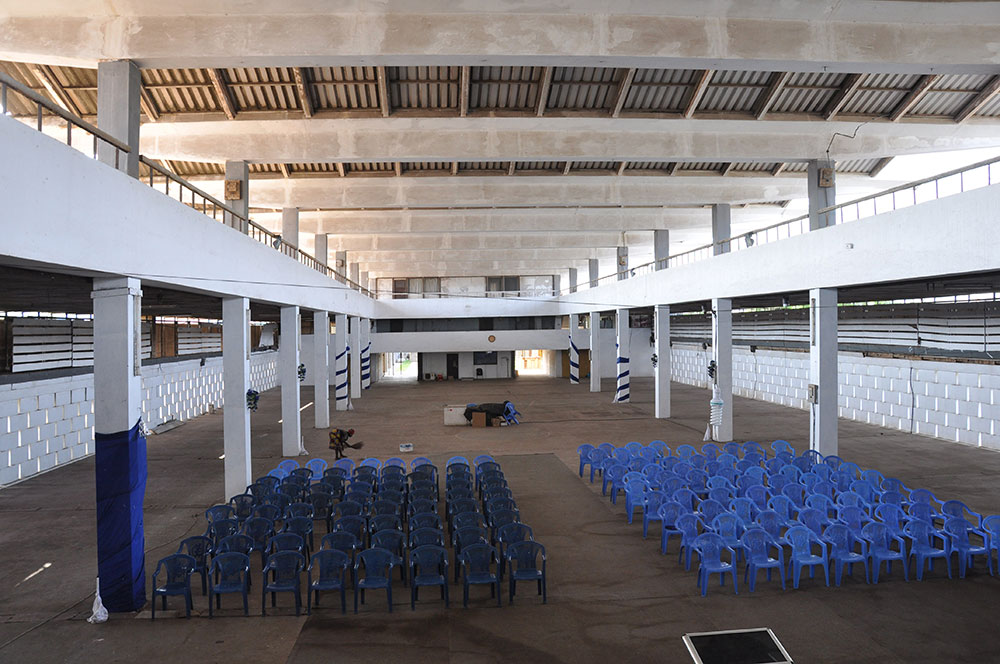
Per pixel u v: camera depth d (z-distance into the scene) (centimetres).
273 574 943
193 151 1670
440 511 1281
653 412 2780
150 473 1681
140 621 820
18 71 1310
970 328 1919
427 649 730
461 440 2161
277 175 2069
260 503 1165
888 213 1251
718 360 2034
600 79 1440
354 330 3547
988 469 1591
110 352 865
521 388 4009
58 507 1355
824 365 1499
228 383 1402
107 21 1084
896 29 1184
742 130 1681
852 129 1647
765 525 979
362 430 2400
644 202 2289
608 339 4656
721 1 1106
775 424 2402
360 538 1018
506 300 4453
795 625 774
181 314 2405
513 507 1098
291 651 731
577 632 766
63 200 713
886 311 2331
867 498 1152
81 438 1891
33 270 830
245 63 1126
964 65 1195
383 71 1355
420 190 2259
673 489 1171
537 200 2272
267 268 1584
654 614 810
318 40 1104
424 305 4409
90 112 1425
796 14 1148
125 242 857
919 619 786
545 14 1126
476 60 1141
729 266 1927
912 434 2142
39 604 877
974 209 1039
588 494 1408
